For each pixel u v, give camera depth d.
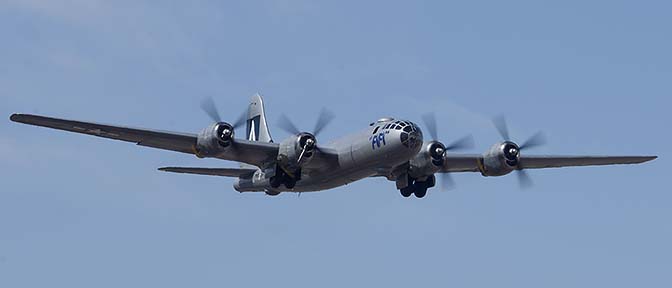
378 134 118.81
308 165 123.25
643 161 137.62
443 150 126.56
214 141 118.69
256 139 163.50
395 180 130.88
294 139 121.06
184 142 119.94
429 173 128.75
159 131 117.38
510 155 128.50
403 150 117.56
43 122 112.81
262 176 133.12
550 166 139.00
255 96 165.12
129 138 118.75
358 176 125.12
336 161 123.38
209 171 132.12
